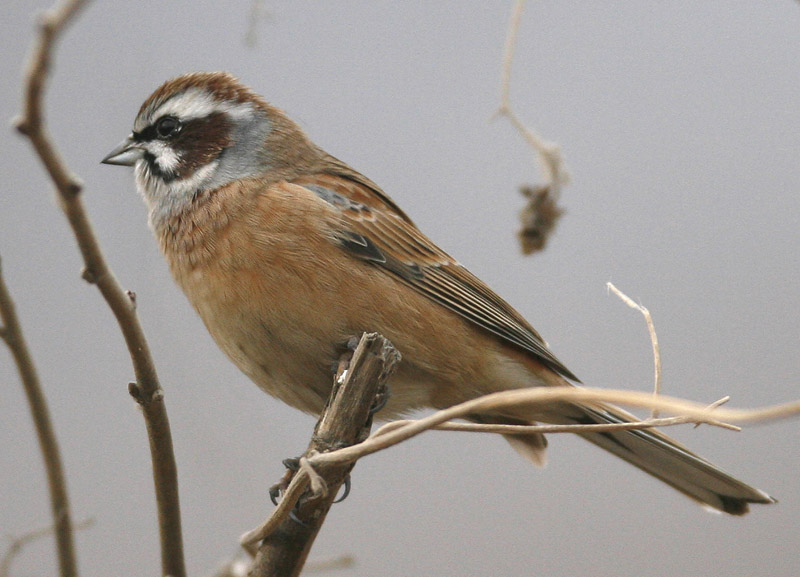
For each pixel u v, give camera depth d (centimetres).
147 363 613
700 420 626
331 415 653
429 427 598
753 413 510
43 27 414
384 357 661
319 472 627
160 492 649
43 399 638
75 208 517
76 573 638
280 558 643
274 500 789
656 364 733
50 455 636
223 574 642
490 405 593
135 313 599
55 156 482
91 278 565
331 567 729
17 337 627
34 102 451
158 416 629
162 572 659
